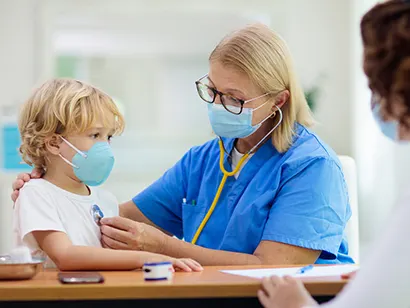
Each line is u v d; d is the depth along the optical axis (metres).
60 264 1.67
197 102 4.89
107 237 1.84
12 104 4.62
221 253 1.89
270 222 1.91
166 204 2.29
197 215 2.16
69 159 1.83
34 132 1.84
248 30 2.03
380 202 4.07
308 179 1.93
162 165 4.84
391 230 1.12
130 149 4.82
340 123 4.77
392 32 1.21
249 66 1.94
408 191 1.16
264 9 4.75
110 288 1.30
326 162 1.96
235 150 2.15
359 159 4.41
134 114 4.86
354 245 2.23
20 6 4.64
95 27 4.74
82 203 1.87
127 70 4.83
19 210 1.76
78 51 4.77
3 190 3.84
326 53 4.77
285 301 1.25
